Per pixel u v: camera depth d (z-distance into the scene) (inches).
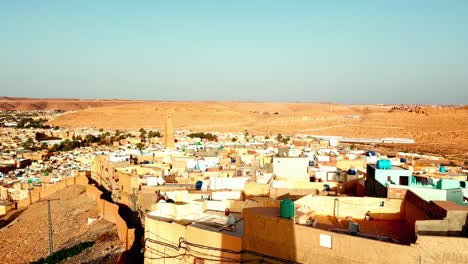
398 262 716.7
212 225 1076.5
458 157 5275.6
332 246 780.0
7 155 5374.0
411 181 1467.8
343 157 2669.8
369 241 742.5
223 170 2222.0
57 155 5541.3
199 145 4279.0
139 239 1670.8
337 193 1488.7
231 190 1673.2
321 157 2511.1
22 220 2871.6
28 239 2448.3
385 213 1091.3
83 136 7480.3
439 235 772.6
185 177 2107.5
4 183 3914.9
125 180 2228.1
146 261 1103.0
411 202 1022.4
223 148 3577.8
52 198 3336.6
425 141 7588.6
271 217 852.6
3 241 2477.9
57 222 2647.6
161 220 1131.3
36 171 4419.3
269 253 855.1
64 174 4094.5
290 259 826.2
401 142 7455.7
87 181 3437.5
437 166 2615.7
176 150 3629.4
